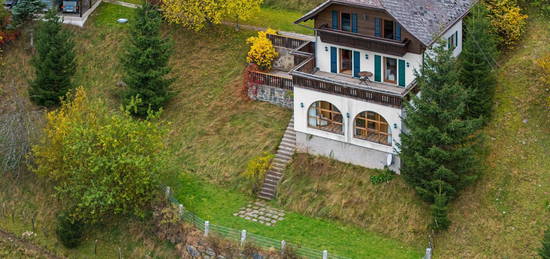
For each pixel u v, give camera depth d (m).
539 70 63.81
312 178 63.59
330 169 63.53
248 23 78.94
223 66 74.56
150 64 70.31
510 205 57.91
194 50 76.62
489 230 57.16
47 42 73.25
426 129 57.47
